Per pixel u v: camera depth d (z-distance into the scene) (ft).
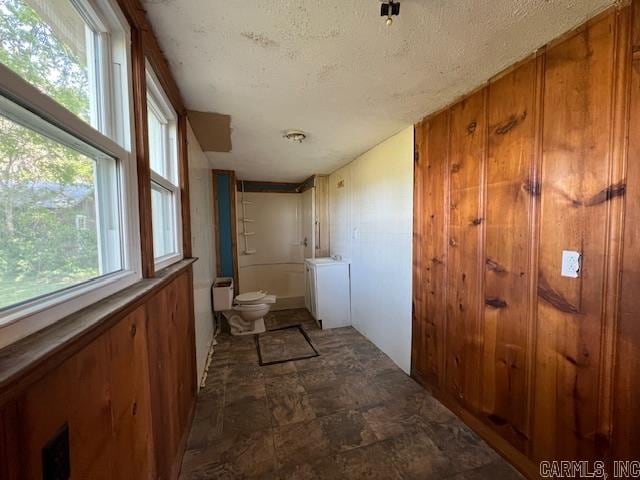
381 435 5.40
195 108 6.01
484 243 5.18
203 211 9.28
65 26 2.38
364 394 6.75
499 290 4.90
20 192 1.78
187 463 4.76
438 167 6.31
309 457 4.87
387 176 8.36
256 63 4.32
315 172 13.08
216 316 11.31
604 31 3.32
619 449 3.33
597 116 3.43
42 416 1.62
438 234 6.40
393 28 3.53
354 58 4.20
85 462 2.04
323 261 11.90
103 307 2.31
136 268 3.36
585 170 3.58
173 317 4.64
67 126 2.08
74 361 1.93
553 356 4.04
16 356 1.43
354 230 10.89
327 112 6.26
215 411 6.14
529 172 4.31
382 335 9.05
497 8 3.21
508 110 4.60
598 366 3.51
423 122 6.74
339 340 10.05
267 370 7.95
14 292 1.73
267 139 8.13
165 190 5.34
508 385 4.77
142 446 3.16
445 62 4.37
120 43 3.15
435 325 6.56
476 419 5.43
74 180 2.37
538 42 3.92
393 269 8.27
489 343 5.12
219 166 11.76
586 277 3.60
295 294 15.72
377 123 7.01
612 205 3.31
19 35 1.82
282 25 3.46
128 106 3.24
